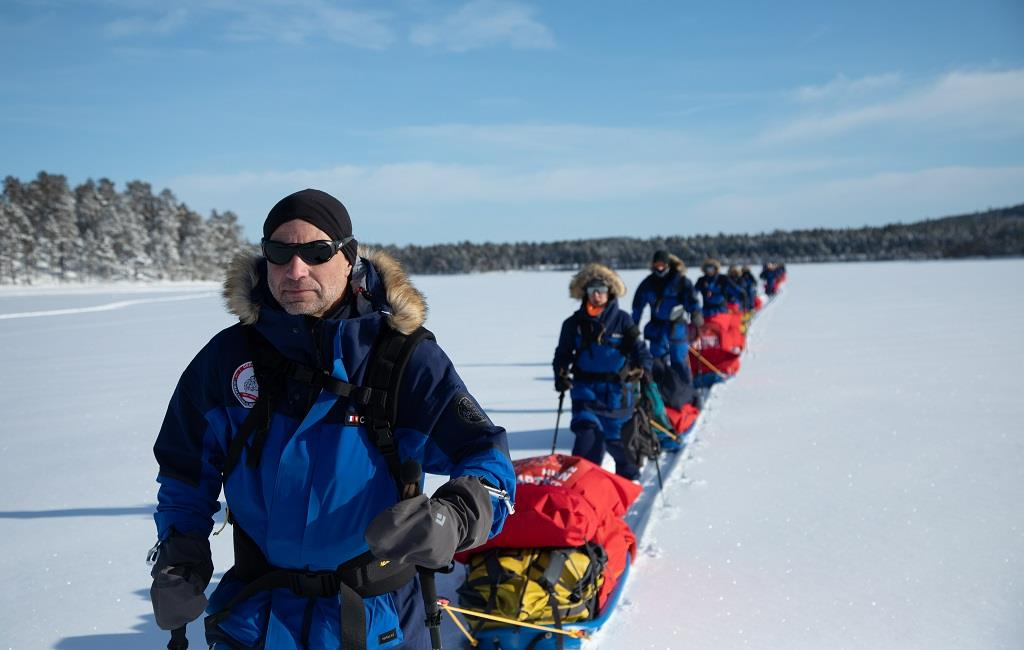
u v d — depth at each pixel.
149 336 19.52
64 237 88.38
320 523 1.73
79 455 7.15
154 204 105.50
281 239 1.75
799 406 8.40
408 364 1.80
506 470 1.77
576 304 30.09
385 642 1.79
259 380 1.79
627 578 3.90
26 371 13.18
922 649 3.22
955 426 7.22
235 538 1.90
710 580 3.95
